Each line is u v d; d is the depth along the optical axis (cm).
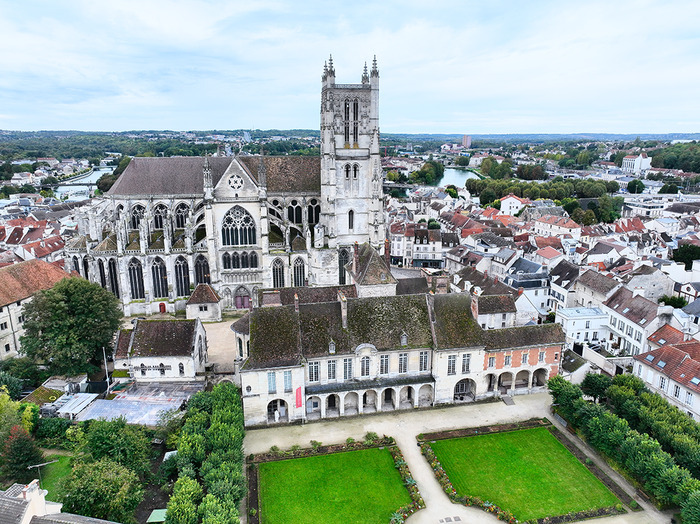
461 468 7381
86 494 5709
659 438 7181
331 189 13038
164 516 6119
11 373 9212
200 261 13438
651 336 10144
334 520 6391
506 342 9075
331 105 12550
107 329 9638
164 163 14162
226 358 10675
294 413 8419
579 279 13175
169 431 7600
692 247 16888
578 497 6812
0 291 10588
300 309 8694
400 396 9244
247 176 12962
